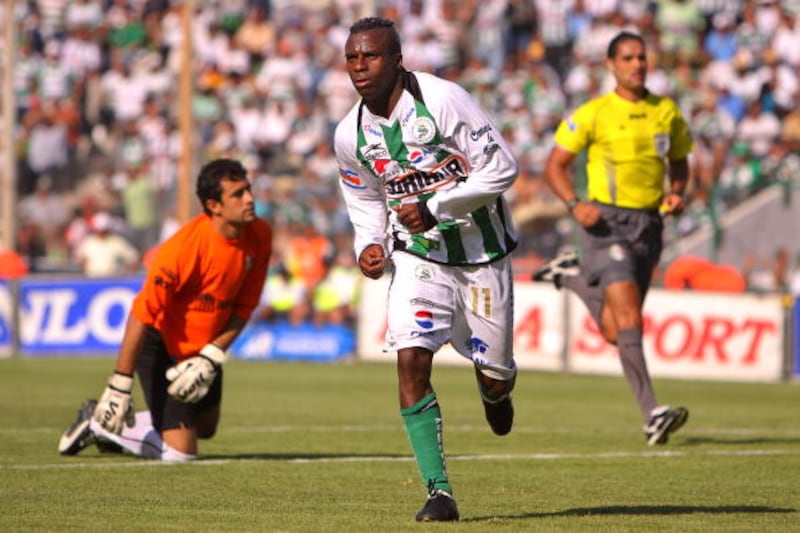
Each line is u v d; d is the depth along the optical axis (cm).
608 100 3450
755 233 6938
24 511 2130
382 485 2536
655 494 2425
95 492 2384
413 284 2058
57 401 4584
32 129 8869
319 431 3725
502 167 2033
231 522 2008
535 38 9469
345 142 2117
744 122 8362
